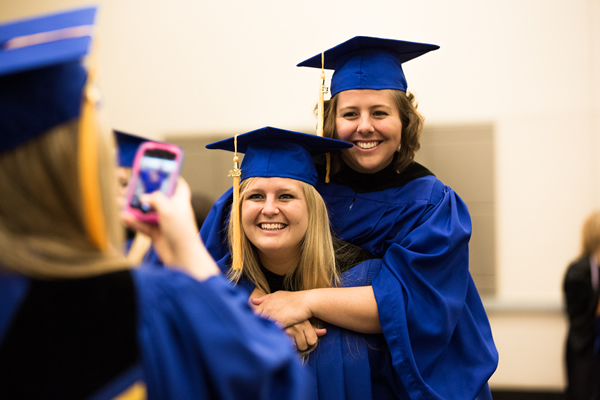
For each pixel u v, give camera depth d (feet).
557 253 13.39
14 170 1.87
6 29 2.07
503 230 13.56
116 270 2.14
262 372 2.27
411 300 5.12
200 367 2.29
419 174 6.03
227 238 5.77
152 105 14.56
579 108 13.25
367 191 5.94
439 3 13.65
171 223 2.49
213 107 14.43
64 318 1.95
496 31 13.48
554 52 13.30
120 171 2.76
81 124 2.00
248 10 14.30
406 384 4.98
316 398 4.93
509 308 13.38
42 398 1.87
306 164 5.30
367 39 5.68
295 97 14.20
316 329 5.14
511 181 13.51
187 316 2.31
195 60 14.46
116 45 14.65
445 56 13.66
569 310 11.60
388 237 5.76
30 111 1.88
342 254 5.59
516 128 13.47
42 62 1.87
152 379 2.20
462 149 13.64
